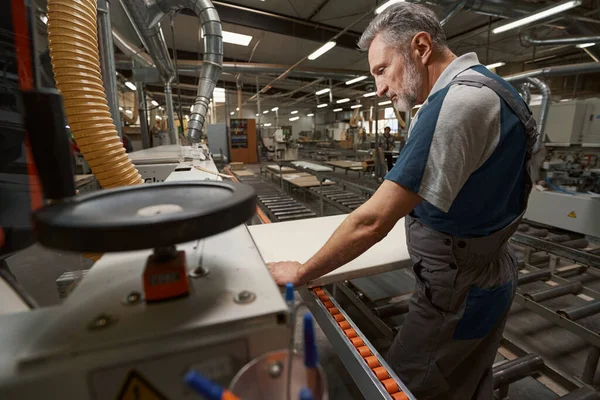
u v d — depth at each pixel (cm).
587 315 148
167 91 492
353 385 129
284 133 1527
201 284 39
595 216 294
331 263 72
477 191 70
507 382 121
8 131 54
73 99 68
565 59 721
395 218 67
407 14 81
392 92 91
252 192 39
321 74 757
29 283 171
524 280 198
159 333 30
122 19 278
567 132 379
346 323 76
